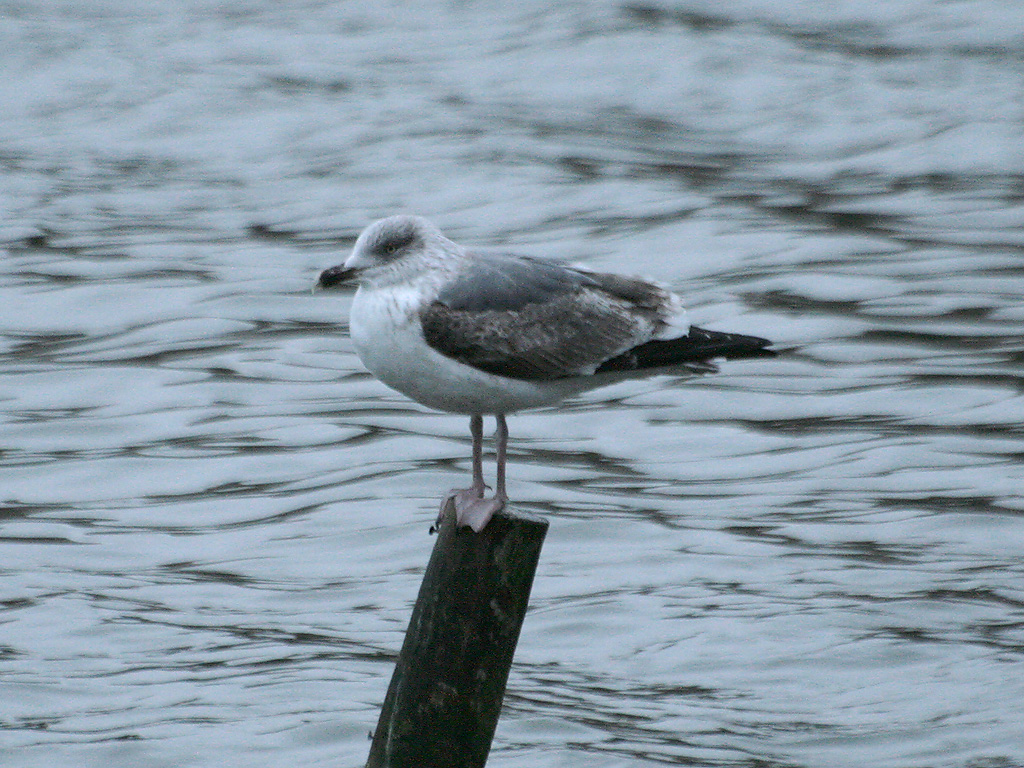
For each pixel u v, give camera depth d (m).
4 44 32.62
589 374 9.13
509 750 10.28
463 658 8.17
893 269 21.16
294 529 14.00
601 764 10.12
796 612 12.27
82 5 36.09
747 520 14.05
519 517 8.06
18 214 23.75
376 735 8.51
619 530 13.84
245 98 29.89
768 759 10.20
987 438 15.79
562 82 30.91
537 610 12.41
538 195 24.61
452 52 32.88
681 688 11.20
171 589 12.83
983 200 24.27
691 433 16.20
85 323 19.50
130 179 25.84
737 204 24.16
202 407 16.94
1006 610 12.28
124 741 10.38
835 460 15.41
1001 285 20.45
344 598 12.68
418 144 27.22
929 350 18.30
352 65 32.16
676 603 12.48
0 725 10.59
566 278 9.23
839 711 10.86
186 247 22.36
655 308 9.41
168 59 32.34
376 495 14.61
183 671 11.41
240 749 10.30
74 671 11.42
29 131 28.28
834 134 27.84
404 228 8.92
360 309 8.91
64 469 15.37
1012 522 13.88
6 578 12.98
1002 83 30.05
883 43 32.81
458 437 16.09
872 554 13.34
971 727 10.54
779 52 32.19
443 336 8.78
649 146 27.23
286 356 18.41
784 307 19.75
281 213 24.02
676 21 34.19
